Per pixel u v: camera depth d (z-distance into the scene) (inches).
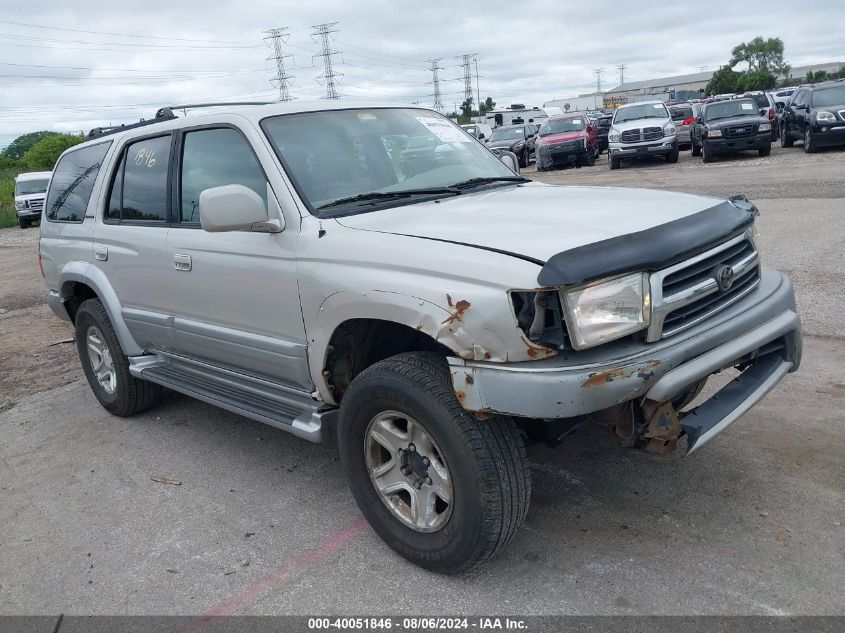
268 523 145.9
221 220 127.4
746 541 123.6
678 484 143.9
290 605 119.4
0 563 140.2
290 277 134.0
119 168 189.8
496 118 1585.9
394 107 173.0
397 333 135.9
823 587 110.6
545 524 134.7
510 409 104.0
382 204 140.3
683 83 5457.7
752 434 161.2
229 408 159.0
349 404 126.2
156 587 127.8
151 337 184.1
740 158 797.9
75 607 124.3
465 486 110.9
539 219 120.8
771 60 4763.8
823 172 582.6
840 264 294.7
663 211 122.2
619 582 116.4
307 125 152.3
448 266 109.3
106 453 187.9
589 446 163.2
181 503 157.3
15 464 186.5
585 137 940.6
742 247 127.4
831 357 201.9
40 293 437.7
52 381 257.0
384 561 129.3
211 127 157.2
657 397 106.0
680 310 113.2
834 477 140.6
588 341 103.3
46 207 227.5
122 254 182.7
